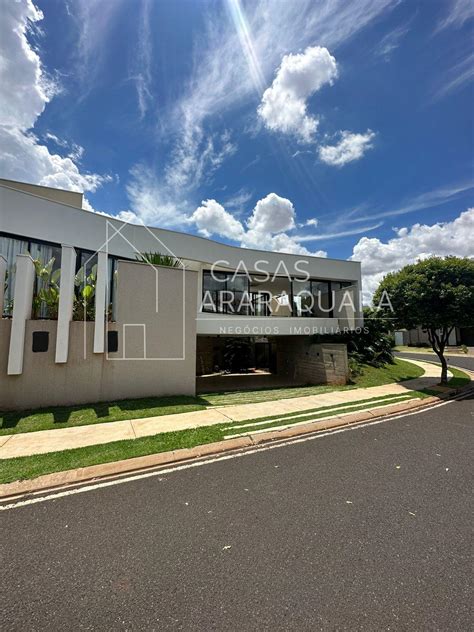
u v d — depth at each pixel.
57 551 2.30
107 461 3.93
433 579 1.97
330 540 2.40
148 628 1.62
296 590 1.88
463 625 1.63
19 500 3.10
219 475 3.66
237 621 1.66
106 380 7.26
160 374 7.88
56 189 11.59
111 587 1.93
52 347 6.79
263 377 15.79
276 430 5.30
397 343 33.78
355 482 3.45
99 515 2.81
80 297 8.16
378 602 1.78
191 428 5.37
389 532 2.50
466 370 14.53
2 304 6.61
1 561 2.20
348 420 6.11
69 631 1.60
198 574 2.03
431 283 9.63
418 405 7.68
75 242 9.39
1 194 8.34
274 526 2.60
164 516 2.78
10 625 1.64
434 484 3.39
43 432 5.13
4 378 6.39
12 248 8.47
